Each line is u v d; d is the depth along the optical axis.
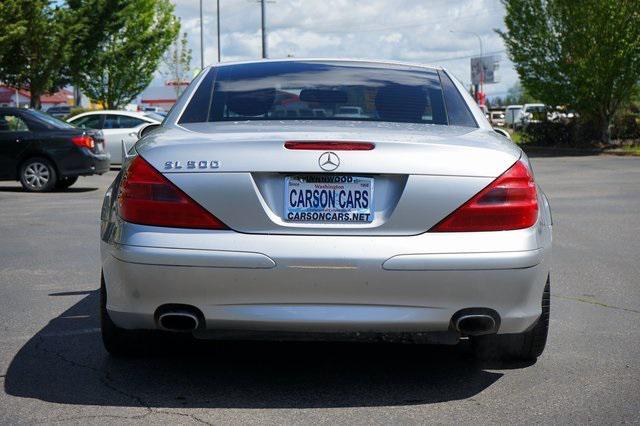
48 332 5.54
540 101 33.28
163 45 41.00
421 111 4.78
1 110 16.50
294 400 4.25
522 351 4.83
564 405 4.21
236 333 4.15
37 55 32.19
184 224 4.04
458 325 4.07
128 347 4.82
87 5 33.81
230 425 3.88
